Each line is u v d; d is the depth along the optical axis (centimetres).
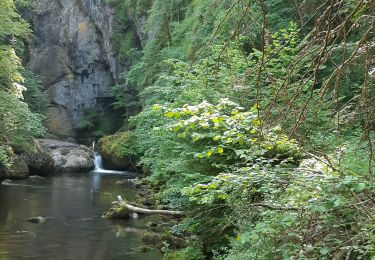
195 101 906
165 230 1119
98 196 1678
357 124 558
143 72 2394
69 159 2539
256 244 509
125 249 992
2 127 1931
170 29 2203
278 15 1187
